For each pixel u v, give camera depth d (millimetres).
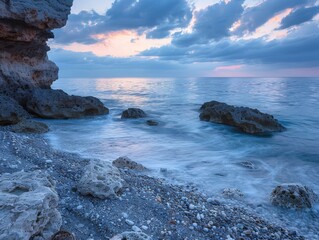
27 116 21531
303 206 7918
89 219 5844
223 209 7473
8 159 9062
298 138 18031
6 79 23484
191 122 23297
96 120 23516
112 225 5688
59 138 16172
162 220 6262
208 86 88562
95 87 84688
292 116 26875
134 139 17094
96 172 7383
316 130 20641
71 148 13891
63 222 5582
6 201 4230
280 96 48219
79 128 19875
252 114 20422
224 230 6242
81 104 24203
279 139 17703
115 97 49156
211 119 23062
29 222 4090
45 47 27953
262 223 6867
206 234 5992
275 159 13461
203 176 10570
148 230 5754
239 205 8031
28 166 8805
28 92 24719
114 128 20547
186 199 7676
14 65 24594
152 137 17859
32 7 22875
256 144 16438
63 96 23484
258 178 10602
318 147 15797
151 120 22625
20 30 23156
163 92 62000
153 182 8703
